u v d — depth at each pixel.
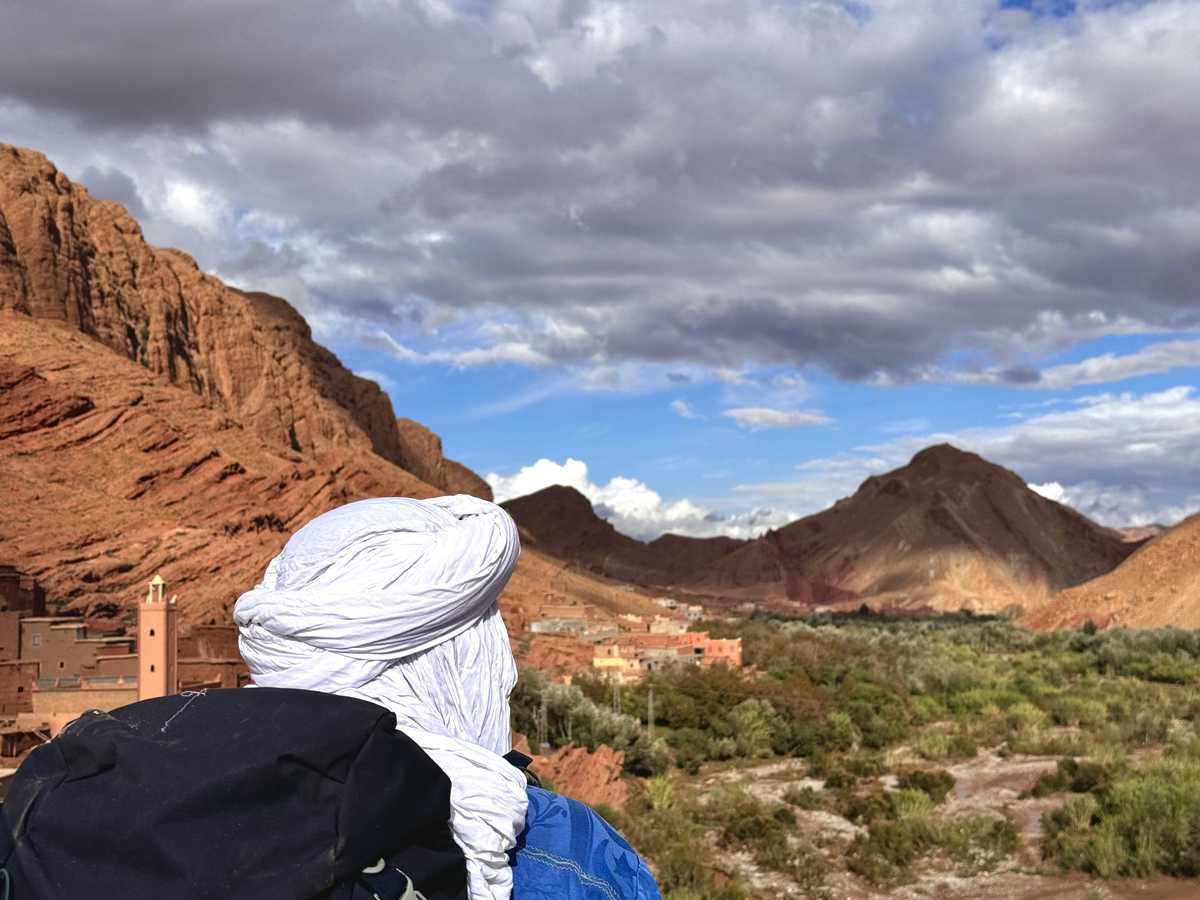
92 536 62.50
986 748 49.53
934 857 31.34
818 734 51.81
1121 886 27.47
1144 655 79.12
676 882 28.50
